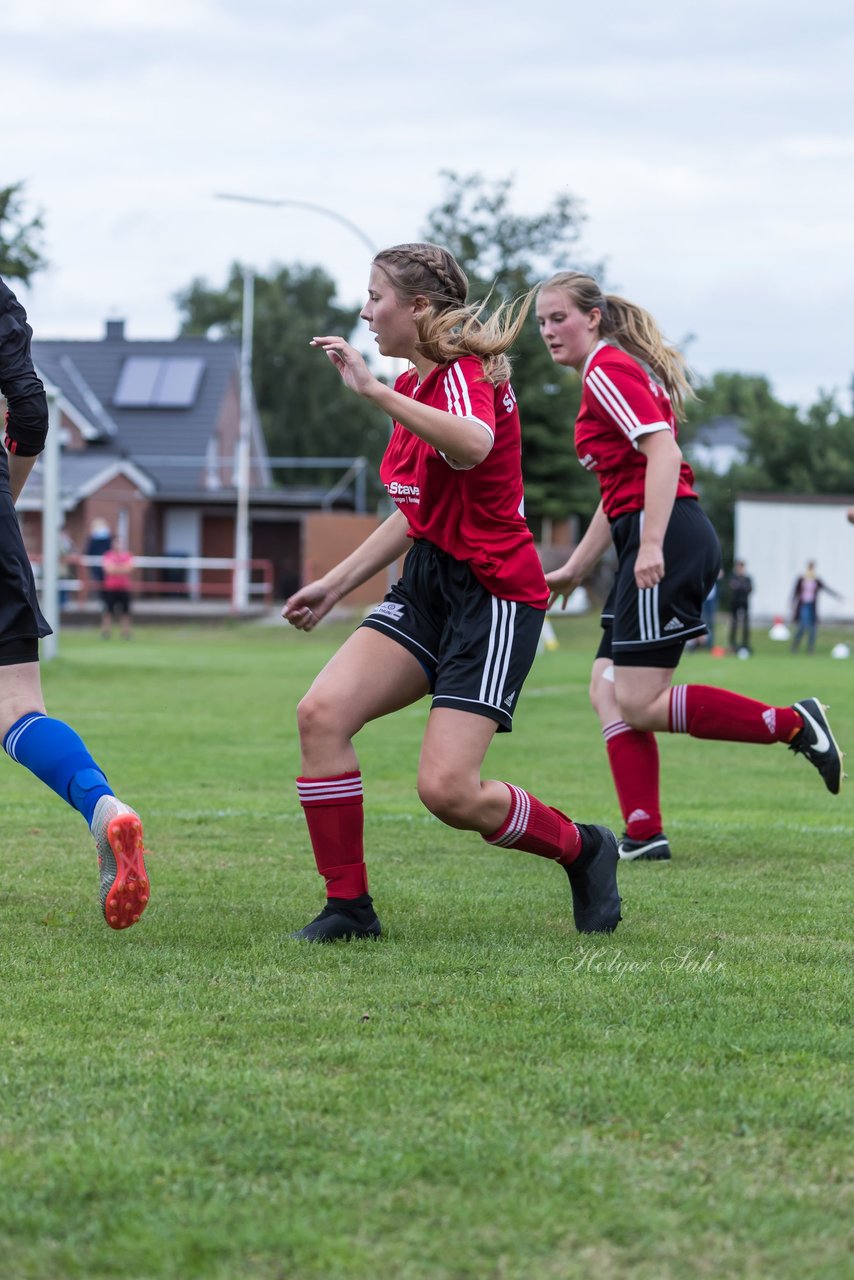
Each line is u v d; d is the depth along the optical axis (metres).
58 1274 2.43
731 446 96.94
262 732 13.52
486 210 44.09
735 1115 3.17
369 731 14.34
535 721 15.28
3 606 4.54
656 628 6.61
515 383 47.97
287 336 81.75
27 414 4.61
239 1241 2.52
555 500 48.34
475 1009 4.02
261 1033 3.76
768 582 47.69
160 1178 2.78
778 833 7.88
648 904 5.77
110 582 33.31
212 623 41.19
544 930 5.21
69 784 4.44
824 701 17.41
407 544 5.46
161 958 4.62
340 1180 2.79
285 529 59.22
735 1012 4.02
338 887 5.00
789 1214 2.66
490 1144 2.97
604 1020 3.93
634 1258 2.49
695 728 6.58
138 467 56.03
